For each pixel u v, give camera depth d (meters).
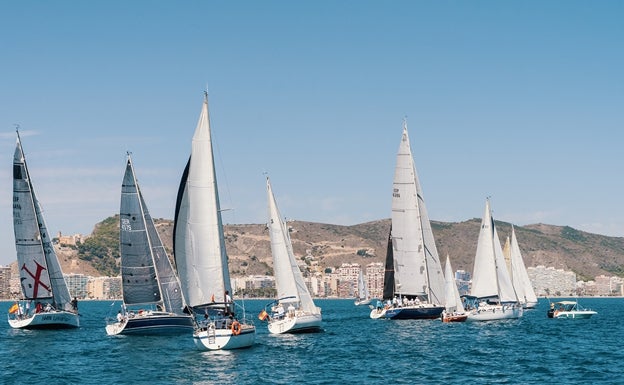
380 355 64.25
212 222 67.25
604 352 67.81
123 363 59.72
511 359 61.91
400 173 104.00
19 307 89.12
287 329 81.50
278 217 83.44
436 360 61.12
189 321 79.31
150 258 80.25
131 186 80.12
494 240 109.38
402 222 104.25
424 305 103.62
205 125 67.19
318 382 50.12
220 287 67.38
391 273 111.56
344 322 112.12
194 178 67.19
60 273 90.25
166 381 51.16
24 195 87.62
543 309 189.62
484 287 106.50
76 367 58.22
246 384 49.62
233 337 65.31
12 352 68.12
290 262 83.56
